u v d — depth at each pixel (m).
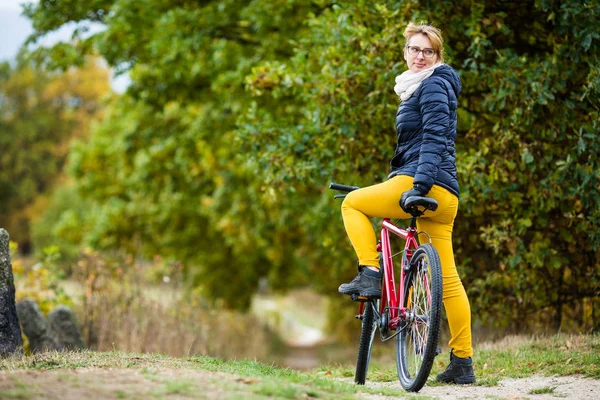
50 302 18.39
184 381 6.86
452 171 8.54
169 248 38.56
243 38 26.06
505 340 14.02
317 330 61.66
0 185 97.75
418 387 8.34
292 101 22.78
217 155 31.39
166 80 26.98
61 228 44.03
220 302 34.81
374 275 8.71
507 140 13.84
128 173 38.72
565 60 13.48
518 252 14.37
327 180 16.52
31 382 6.69
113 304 18.56
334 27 15.27
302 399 6.80
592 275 14.77
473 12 13.75
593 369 9.64
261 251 37.25
